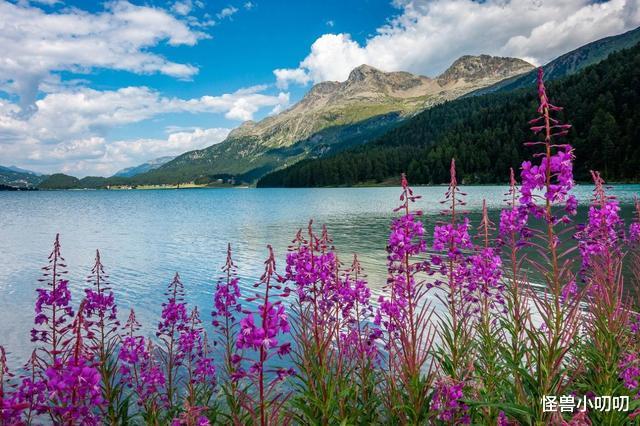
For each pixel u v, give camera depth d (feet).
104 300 30.48
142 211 349.41
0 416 12.01
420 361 18.61
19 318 65.87
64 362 14.67
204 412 25.31
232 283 31.94
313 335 21.25
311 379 19.07
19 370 44.37
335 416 18.78
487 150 630.33
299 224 202.59
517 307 22.39
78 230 201.98
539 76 16.11
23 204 500.33
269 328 13.73
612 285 19.80
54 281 25.02
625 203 216.33
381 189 644.69
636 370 19.75
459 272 25.25
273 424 15.42
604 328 18.97
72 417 13.51
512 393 19.71
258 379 15.55
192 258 119.14
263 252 126.52
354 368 22.47
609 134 462.19
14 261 118.73
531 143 16.48
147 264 111.34
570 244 97.91
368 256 109.29
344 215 241.35
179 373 39.86
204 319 62.13
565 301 16.72
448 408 16.80
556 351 16.26
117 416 25.81
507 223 22.89
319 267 20.95
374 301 63.98
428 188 594.24
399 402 19.15
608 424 17.78
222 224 215.31
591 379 20.51
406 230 20.07
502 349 22.71
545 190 16.75
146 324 61.11
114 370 26.61
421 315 19.94
